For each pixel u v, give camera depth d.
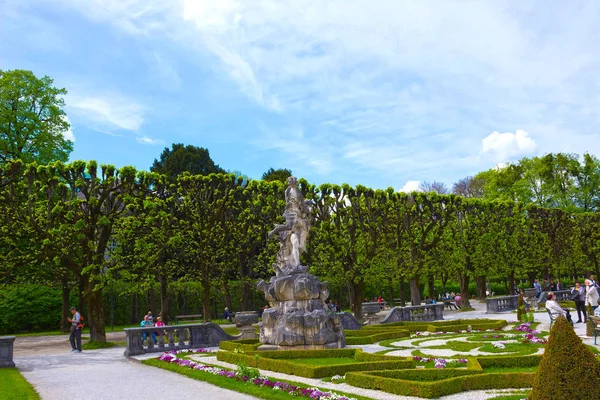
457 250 39.94
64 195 25.50
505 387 11.03
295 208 18.75
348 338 19.59
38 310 35.44
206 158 55.25
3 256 23.61
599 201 56.84
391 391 10.86
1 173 23.38
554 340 7.30
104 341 24.98
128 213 27.95
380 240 35.09
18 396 11.52
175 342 22.52
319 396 10.39
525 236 43.19
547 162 56.53
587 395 6.92
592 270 49.09
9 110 33.84
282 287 17.75
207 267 29.53
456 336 21.27
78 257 26.45
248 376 12.76
